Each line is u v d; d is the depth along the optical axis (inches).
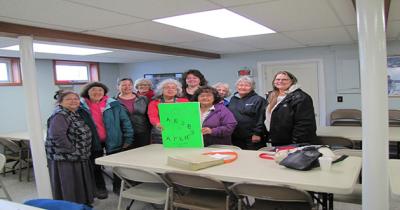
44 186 125.1
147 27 131.6
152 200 91.6
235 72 253.1
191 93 132.0
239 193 76.7
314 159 78.6
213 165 87.0
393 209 110.7
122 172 93.8
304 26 142.5
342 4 104.8
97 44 149.6
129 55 229.1
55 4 92.7
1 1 88.0
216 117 115.8
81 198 121.4
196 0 93.9
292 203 82.4
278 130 113.8
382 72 57.7
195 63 268.4
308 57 227.5
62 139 116.3
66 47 176.7
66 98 119.7
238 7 103.7
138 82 154.1
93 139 129.3
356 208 122.3
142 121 136.2
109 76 292.7
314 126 110.0
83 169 122.6
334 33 165.6
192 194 94.1
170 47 194.4
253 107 131.4
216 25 134.0
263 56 242.2
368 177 59.6
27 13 101.6
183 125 111.2
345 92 218.8
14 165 200.5
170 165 89.6
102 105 134.9
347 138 138.6
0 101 210.8
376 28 57.2
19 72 222.5
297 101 109.3
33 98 123.2
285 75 116.0
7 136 193.3
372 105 58.1
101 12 103.4
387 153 58.9
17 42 148.7
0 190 166.4
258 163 88.0
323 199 85.9
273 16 119.3
